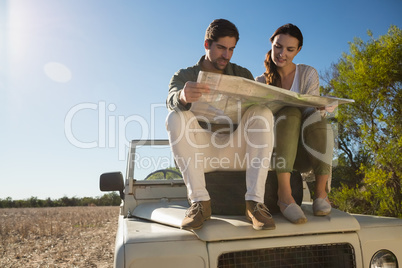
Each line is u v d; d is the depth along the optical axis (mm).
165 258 1864
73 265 6363
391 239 2145
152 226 2266
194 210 2039
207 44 2652
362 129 6418
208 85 2021
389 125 6371
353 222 2119
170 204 2850
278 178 2271
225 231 1953
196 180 2117
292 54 2873
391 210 5812
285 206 2180
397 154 5898
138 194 3197
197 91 2021
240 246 1948
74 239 9289
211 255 1905
